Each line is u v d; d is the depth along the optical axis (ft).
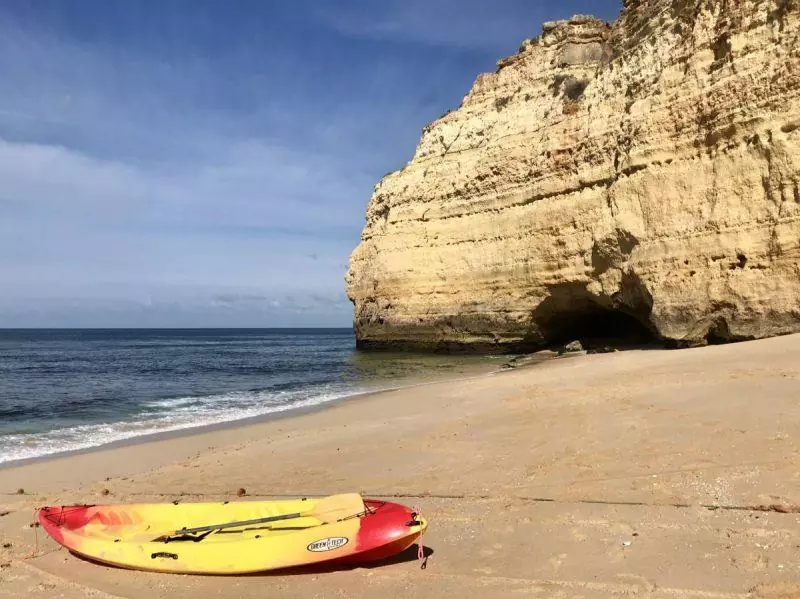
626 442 26.78
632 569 15.05
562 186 92.89
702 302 67.31
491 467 25.76
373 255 131.75
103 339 348.38
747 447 23.77
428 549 17.66
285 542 17.38
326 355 151.53
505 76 117.50
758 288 62.44
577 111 93.97
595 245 85.25
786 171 61.46
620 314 105.19
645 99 79.30
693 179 71.05
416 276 120.37
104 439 41.73
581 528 18.06
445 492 23.04
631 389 39.24
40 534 21.61
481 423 34.99
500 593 14.46
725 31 69.51
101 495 26.48
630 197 78.79
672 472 22.16
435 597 14.60
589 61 103.35
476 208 110.73
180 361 139.23
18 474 31.12
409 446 31.27
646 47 83.20
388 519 17.80
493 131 111.86
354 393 63.10
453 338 112.68
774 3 65.36
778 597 13.03
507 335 104.63
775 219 61.98
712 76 70.49
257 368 111.75
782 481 19.90
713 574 14.38
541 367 67.15
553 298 96.99
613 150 84.12
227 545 17.61
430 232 119.14
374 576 16.24
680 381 39.65
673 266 71.41
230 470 29.66
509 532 18.37
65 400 66.28
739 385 35.27
